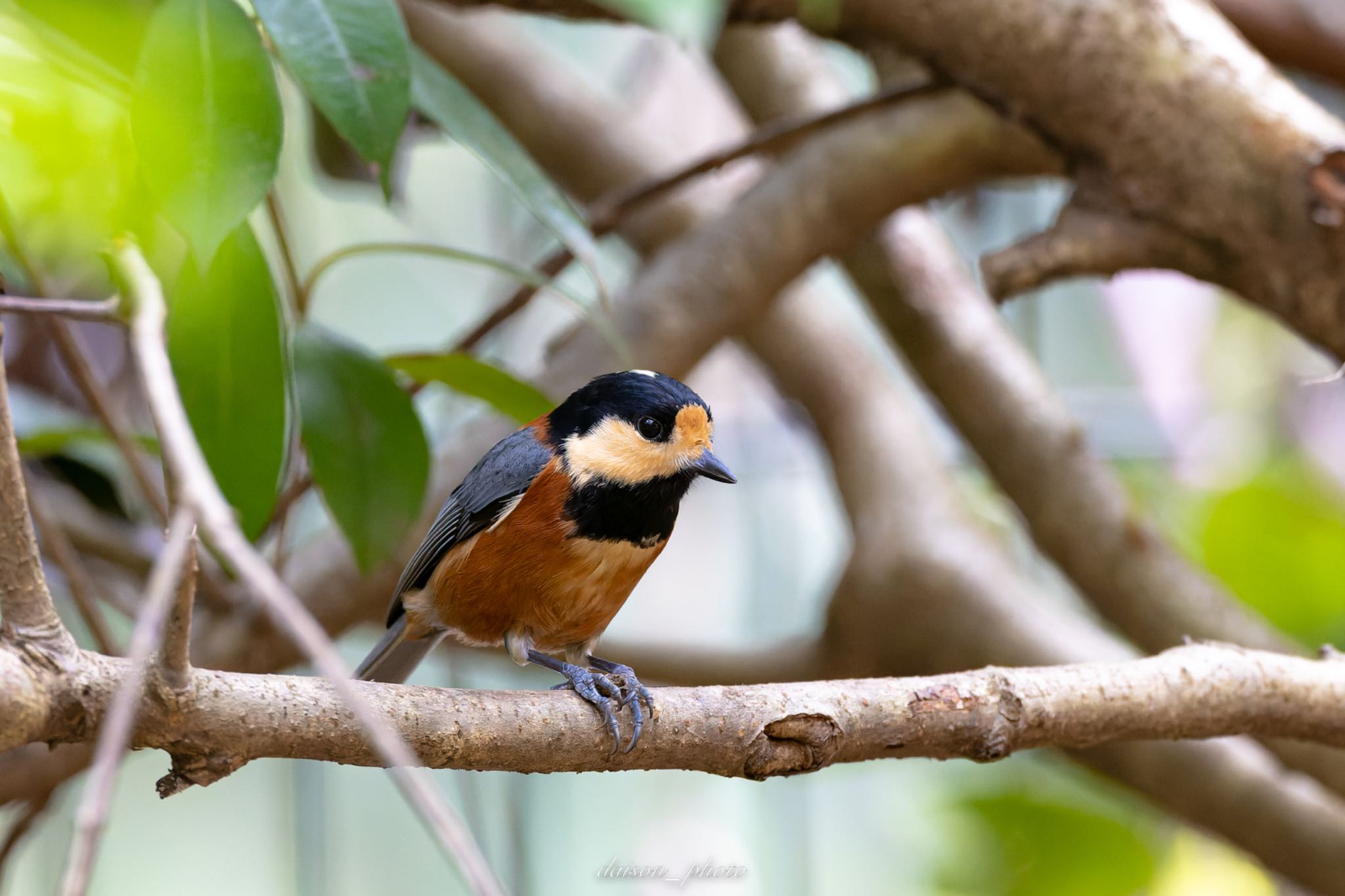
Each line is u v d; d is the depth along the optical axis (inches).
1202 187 274.4
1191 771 362.3
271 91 185.2
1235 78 271.0
